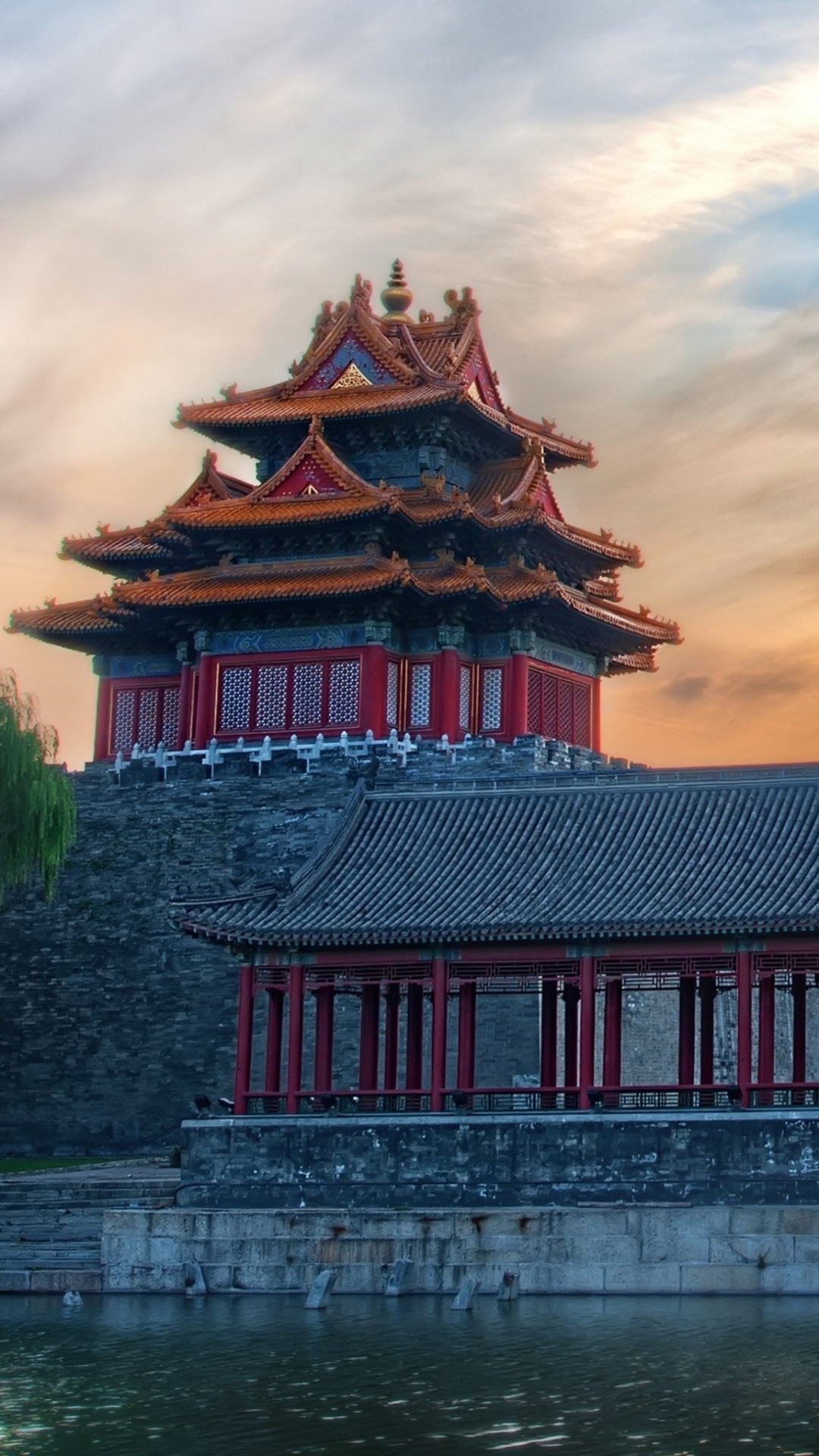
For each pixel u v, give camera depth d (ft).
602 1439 203.31
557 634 445.37
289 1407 216.13
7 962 393.29
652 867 308.19
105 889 392.06
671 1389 220.64
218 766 394.93
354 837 327.06
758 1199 283.18
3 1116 386.52
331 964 307.58
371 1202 295.69
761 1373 226.99
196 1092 375.66
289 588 414.00
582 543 451.53
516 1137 292.61
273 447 456.45
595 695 460.96
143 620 432.66
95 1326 259.39
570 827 321.11
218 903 313.53
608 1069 299.38
